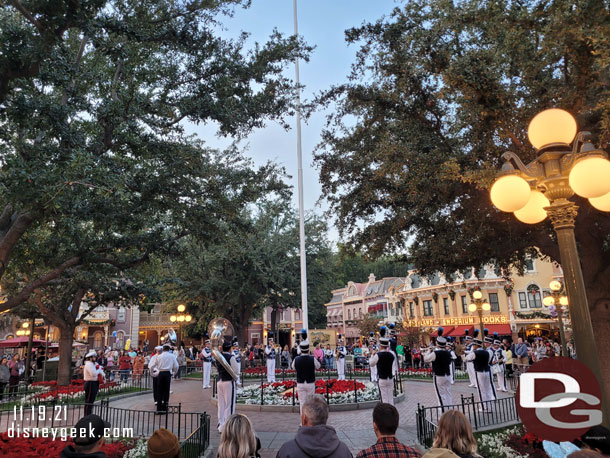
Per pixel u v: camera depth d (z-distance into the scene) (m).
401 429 10.77
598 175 4.02
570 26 6.47
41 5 8.22
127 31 9.45
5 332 43.19
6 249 8.99
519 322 38.88
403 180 9.17
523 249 10.62
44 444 7.39
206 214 11.89
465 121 8.83
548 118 4.62
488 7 7.63
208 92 11.16
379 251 11.06
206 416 9.21
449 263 10.57
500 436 8.67
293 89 11.86
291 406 13.23
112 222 10.80
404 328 38.25
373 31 9.38
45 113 9.09
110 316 48.91
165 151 10.73
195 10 10.77
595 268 8.58
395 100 9.12
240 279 31.55
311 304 38.00
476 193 8.90
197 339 49.44
